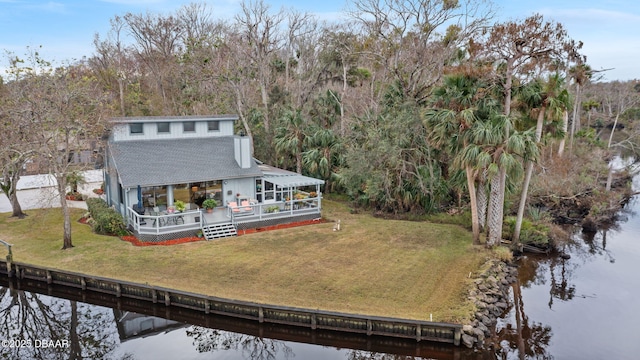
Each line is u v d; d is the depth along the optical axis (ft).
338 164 126.21
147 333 59.67
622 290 70.74
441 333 50.98
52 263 72.08
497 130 69.10
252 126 141.28
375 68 146.82
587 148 148.36
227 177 92.53
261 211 89.76
